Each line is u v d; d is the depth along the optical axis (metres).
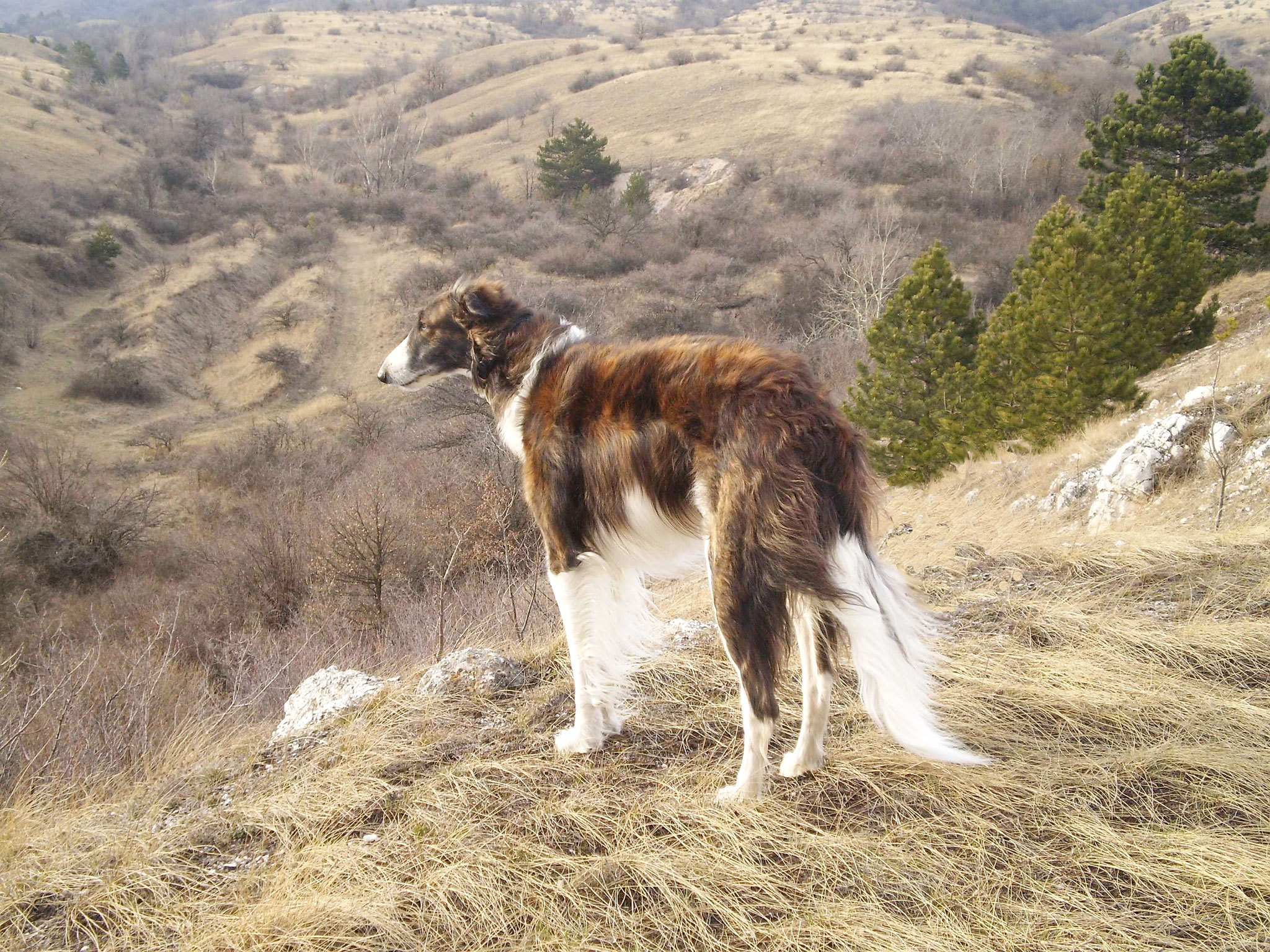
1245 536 5.97
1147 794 3.28
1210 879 2.78
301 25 190.50
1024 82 89.94
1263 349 13.96
